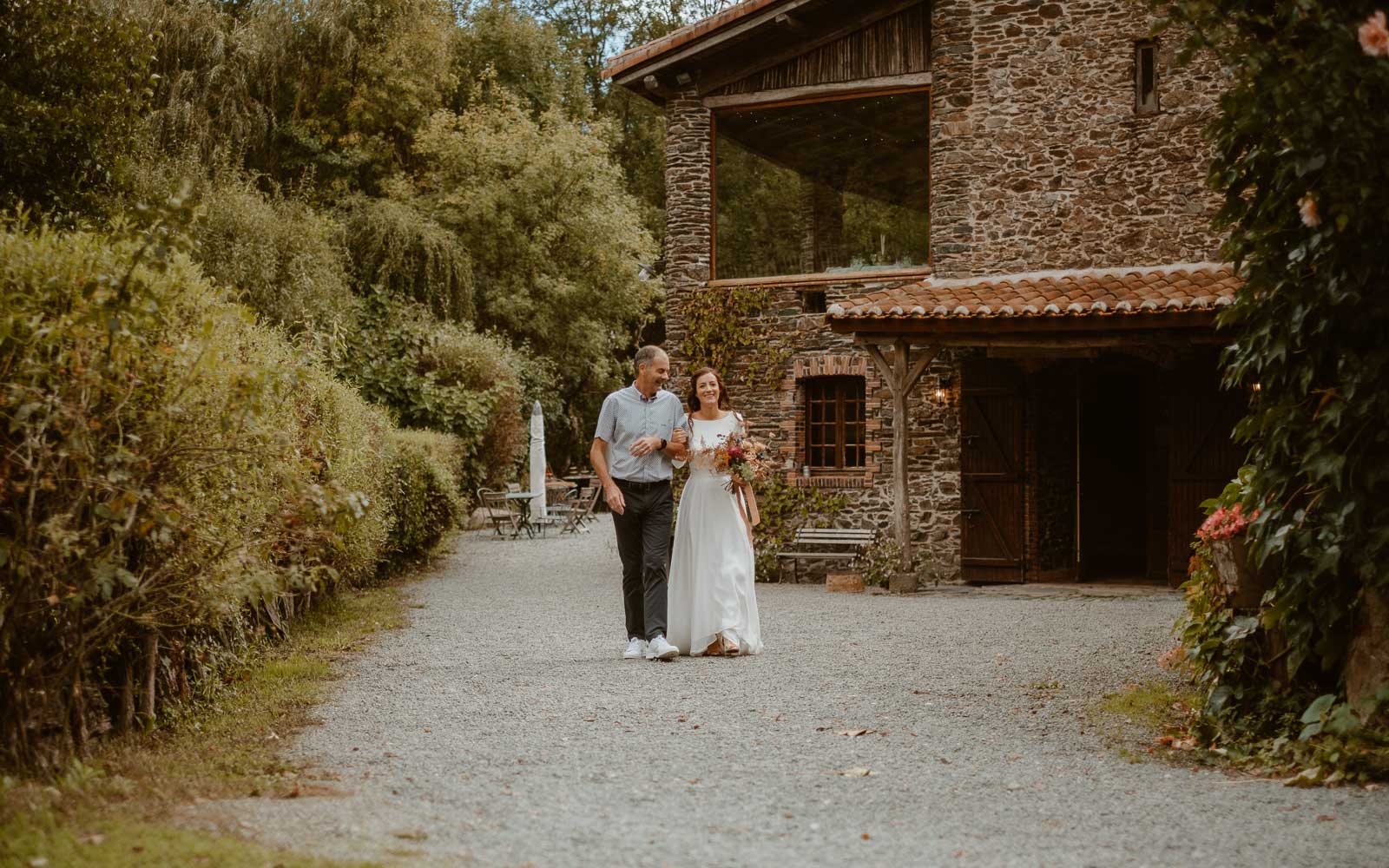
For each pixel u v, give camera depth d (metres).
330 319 17.66
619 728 5.43
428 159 27.38
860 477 14.38
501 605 10.79
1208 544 5.57
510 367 22.22
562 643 8.33
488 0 31.98
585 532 21.08
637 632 7.66
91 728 4.84
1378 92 4.33
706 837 3.71
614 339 29.27
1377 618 4.79
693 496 7.78
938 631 9.09
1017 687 6.57
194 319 5.00
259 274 17.34
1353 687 4.83
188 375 4.45
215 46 21.16
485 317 26.67
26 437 4.03
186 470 4.59
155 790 4.05
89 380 4.14
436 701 6.07
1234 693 5.22
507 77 31.41
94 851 3.22
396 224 22.36
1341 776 4.44
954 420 14.12
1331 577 4.86
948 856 3.55
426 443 14.73
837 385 14.75
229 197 17.86
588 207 27.33
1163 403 14.27
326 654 7.68
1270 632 5.20
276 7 23.14
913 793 4.34
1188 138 13.34
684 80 15.16
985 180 14.07
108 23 11.28
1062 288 12.80
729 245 15.27
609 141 31.48
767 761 4.82
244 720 5.51
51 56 10.74
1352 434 4.78
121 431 4.27
